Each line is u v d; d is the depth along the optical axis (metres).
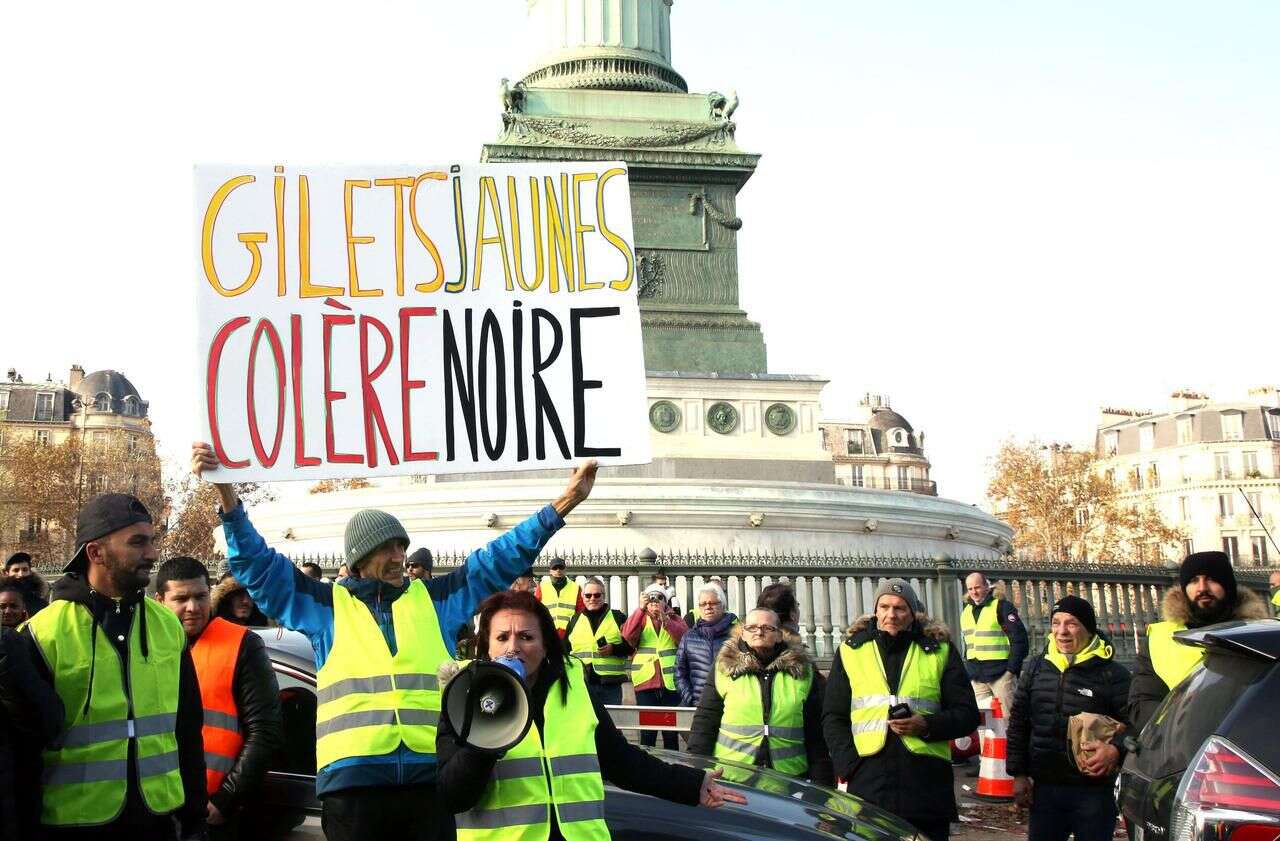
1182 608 8.07
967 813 13.52
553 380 7.55
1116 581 24.33
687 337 30.25
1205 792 5.11
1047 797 8.84
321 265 7.54
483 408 7.50
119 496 6.27
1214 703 5.46
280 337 7.41
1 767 5.64
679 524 27.16
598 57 31.59
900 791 8.62
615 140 30.44
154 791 6.14
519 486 27.00
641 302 30.34
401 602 6.56
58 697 5.88
